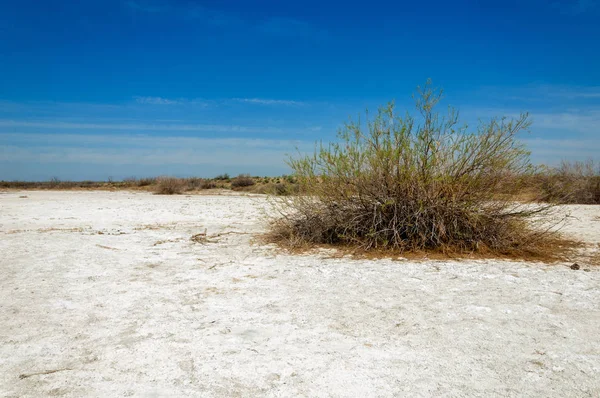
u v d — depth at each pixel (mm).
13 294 5109
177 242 8578
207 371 3229
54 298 4957
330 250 7660
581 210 14125
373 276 5891
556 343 3660
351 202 8008
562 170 17531
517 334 3852
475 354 3475
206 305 4703
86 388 2996
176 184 28016
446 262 6688
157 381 3088
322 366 3291
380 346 3635
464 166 7586
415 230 7500
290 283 5574
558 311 4426
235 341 3752
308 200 8414
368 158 7809
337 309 4551
